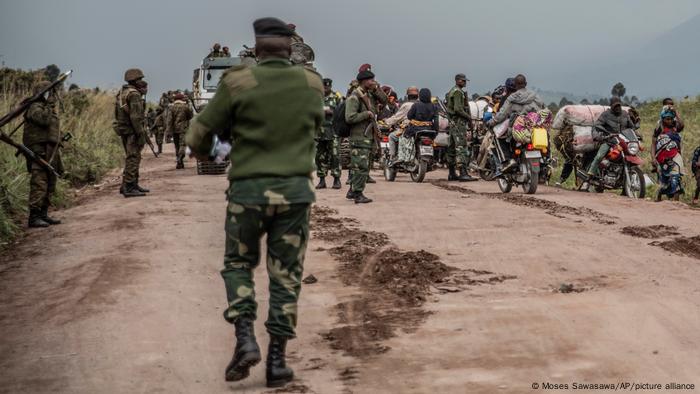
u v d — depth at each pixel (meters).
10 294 7.21
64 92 22.45
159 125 27.42
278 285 4.86
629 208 12.04
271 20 4.97
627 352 5.23
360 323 6.00
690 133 25.47
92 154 19.12
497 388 4.63
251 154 4.79
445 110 17.27
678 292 6.75
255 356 4.62
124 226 10.49
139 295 6.97
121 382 4.95
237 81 4.80
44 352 5.55
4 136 10.43
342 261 8.12
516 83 14.32
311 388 4.76
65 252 9.00
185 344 5.69
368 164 12.51
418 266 7.73
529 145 14.07
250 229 4.80
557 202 12.76
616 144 14.70
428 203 12.50
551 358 5.12
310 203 4.86
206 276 7.69
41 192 10.78
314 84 4.95
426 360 5.15
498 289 6.93
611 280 7.21
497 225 10.22
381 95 12.90
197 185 15.75
